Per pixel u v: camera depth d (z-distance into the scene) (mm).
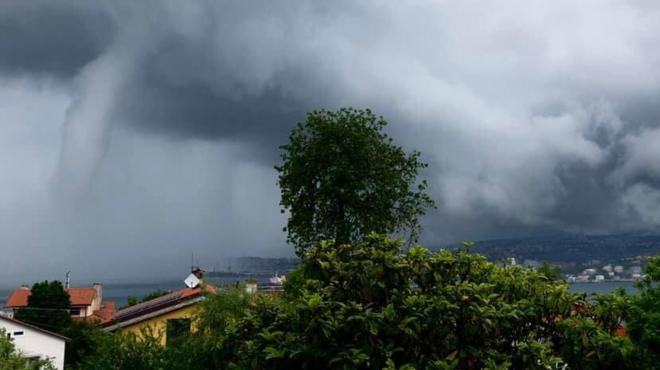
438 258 10500
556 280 11539
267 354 9906
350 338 9672
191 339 21109
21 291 93750
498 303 10219
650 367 11156
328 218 46812
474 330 9586
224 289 27312
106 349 19984
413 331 9602
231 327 11016
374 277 10125
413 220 47812
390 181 46969
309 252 11078
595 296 11422
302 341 9867
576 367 10438
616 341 10430
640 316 12750
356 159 46875
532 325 10672
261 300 11453
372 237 10859
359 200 46094
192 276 43219
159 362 19594
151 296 75500
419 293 10336
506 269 11453
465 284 9992
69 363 47844
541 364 9445
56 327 76938
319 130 47438
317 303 9484
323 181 46969
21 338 44969
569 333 10477
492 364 9305
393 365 9039
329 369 9508
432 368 9461
